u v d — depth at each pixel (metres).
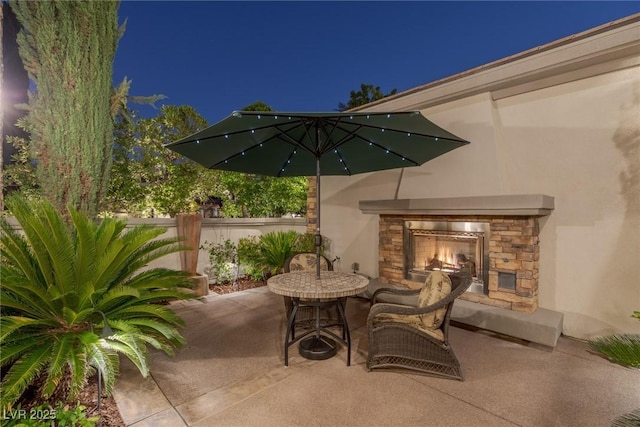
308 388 3.15
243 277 7.68
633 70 4.03
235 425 2.62
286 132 3.99
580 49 4.17
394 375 3.39
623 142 4.09
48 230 2.91
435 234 5.45
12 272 2.95
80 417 2.56
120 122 6.64
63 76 4.96
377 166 5.17
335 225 7.36
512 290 4.60
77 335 2.78
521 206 4.16
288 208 9.51
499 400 2.96
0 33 3.61
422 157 4.64
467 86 5.18
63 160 4.96
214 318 5.17
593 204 4.30
